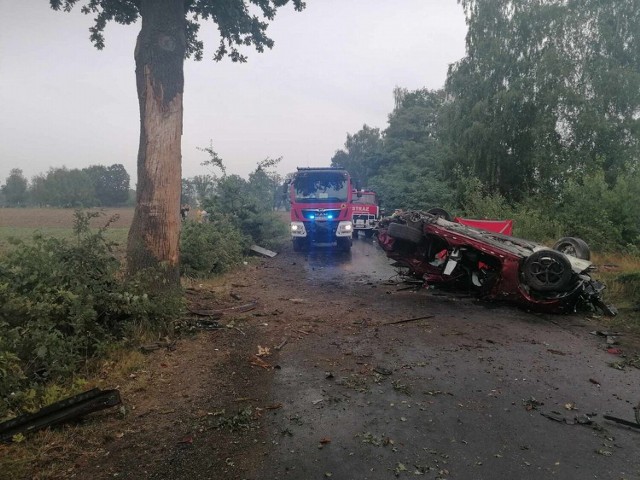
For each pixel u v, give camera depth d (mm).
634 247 13719
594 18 24281
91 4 10203
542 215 17984
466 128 26391
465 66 27172
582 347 6102
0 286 4703
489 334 6617
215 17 10742
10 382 3961
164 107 7328
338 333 6602
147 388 4621
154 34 7270
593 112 22766
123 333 5656
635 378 5035
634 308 7957
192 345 5941
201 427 3857
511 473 3219
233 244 13289
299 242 16953
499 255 8328
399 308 8133
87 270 5652
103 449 3518
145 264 7250
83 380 4461
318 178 16344
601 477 3189
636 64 23719
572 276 7945
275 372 5113
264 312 7793
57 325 5023
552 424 3949
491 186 24938
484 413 4137
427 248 10117
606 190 15516
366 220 23359
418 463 3334
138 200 7410
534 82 24000
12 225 36625
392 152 41906
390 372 5086
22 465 3244
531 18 24922
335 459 3379
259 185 18016
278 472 3221
